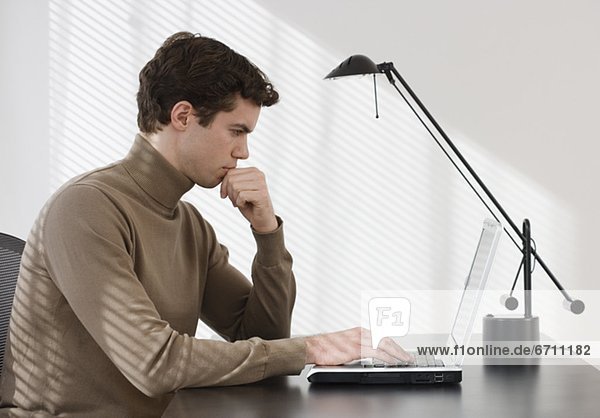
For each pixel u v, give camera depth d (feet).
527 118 12.46
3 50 12.55
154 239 6.27
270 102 6.39
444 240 12.54
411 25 12.39
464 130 12.46
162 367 5.37
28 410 6.03
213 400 5.10
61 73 12.55
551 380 5.70
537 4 12.39
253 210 6.75
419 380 5.58
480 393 5.29
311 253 12.60
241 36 12.46
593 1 12.37
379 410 4.83
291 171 12.55
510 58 12.42
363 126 12.48
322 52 12.42
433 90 12.43
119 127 12.54
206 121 6.17
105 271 5.59
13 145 12.64
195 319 6.73
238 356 5.50
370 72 7.82
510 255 12.62
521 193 12.53
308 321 12.65
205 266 7.03
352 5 12.38
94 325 5.54
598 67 12.41
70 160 12.59
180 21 12.46
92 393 6.02
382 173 12.51
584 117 12.46
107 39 12.49
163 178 6.29
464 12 12.39
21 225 12.68
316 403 5.01
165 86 6.12
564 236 12.55
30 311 6.03
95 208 5.78
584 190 12.50
